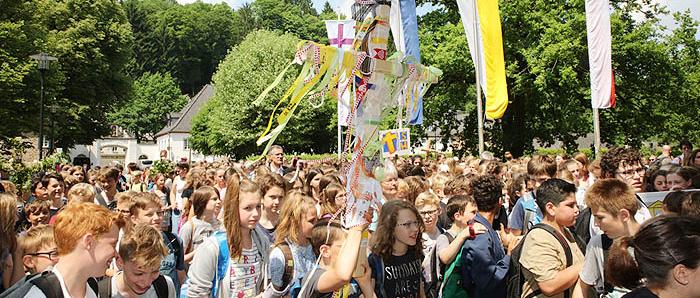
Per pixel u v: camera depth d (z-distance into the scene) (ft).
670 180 17.97
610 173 20.92
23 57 99.81
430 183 27.68
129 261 12.30
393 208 13.91
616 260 10.27
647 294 8.38
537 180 22.27
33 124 104.22
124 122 287.48
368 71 10.08
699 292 7.97
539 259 13.25
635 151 20.70
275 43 166.91
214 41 312.91
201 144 206.69
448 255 15.02
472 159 41.29
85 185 21.85
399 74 10.60
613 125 86.38
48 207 20.34
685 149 37.93
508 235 20.25
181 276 18.01
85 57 133.69
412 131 89.30
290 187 23.50
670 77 82.28
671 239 8.08
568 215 13.53
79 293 9.86
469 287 14.90
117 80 145.59
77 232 9.77
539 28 78.48
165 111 293.23
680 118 85.87
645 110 84.33
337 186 18.57
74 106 128.47
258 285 14.82
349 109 10.27
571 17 77.51
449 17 89.97
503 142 89.30
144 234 12.58
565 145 87.66
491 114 43.75
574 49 74.28
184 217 28.91
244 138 161.68
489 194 16.33
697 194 12.33
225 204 14.46
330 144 161.38
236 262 14.40
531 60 76.13
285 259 14.19
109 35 143.43
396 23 26.63
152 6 322.96
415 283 14.15
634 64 81.66
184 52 307.58
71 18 136.46
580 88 77.66
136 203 17.60
